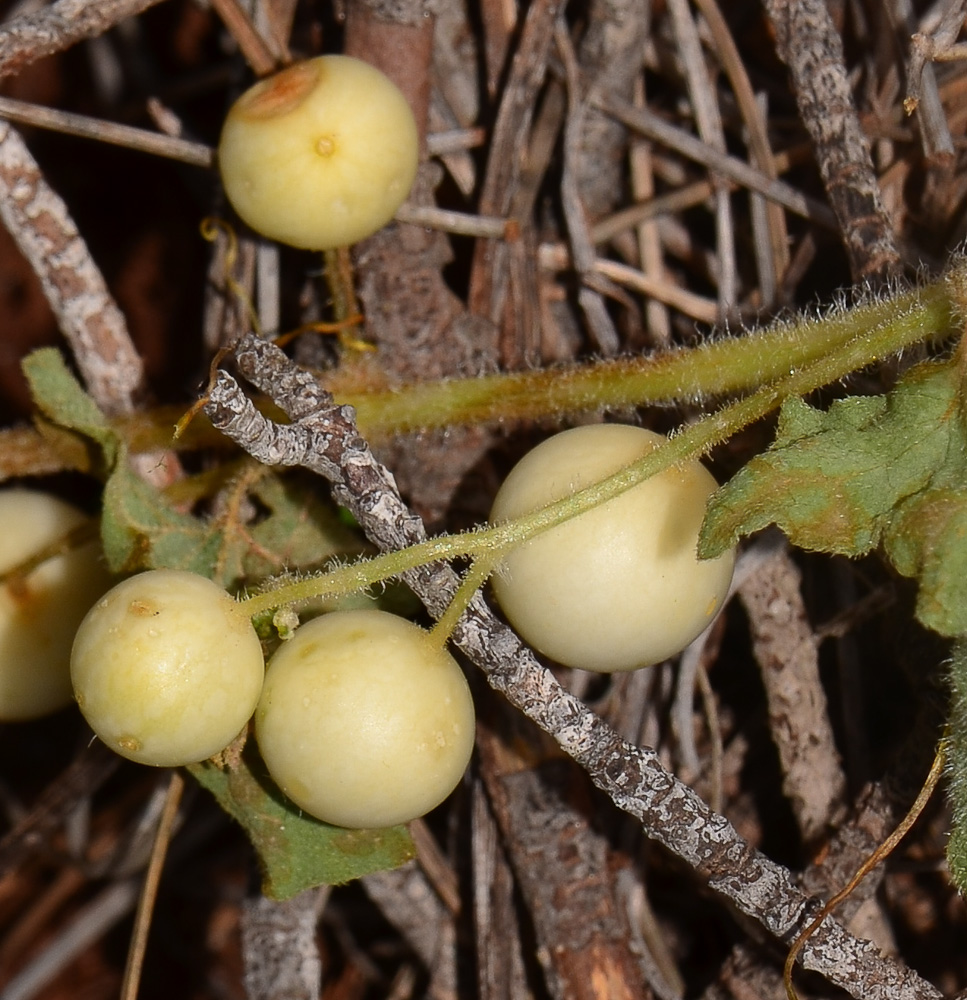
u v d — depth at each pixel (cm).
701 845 20
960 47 20
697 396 21
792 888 20
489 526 20
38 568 21
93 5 21
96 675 19
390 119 21
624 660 20
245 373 20
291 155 21
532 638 20
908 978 20
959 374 20
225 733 19
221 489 22
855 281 21
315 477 21
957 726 20
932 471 20
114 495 21
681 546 20
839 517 20
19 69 21
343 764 19
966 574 19
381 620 20
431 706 19
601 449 20
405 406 22
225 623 19
